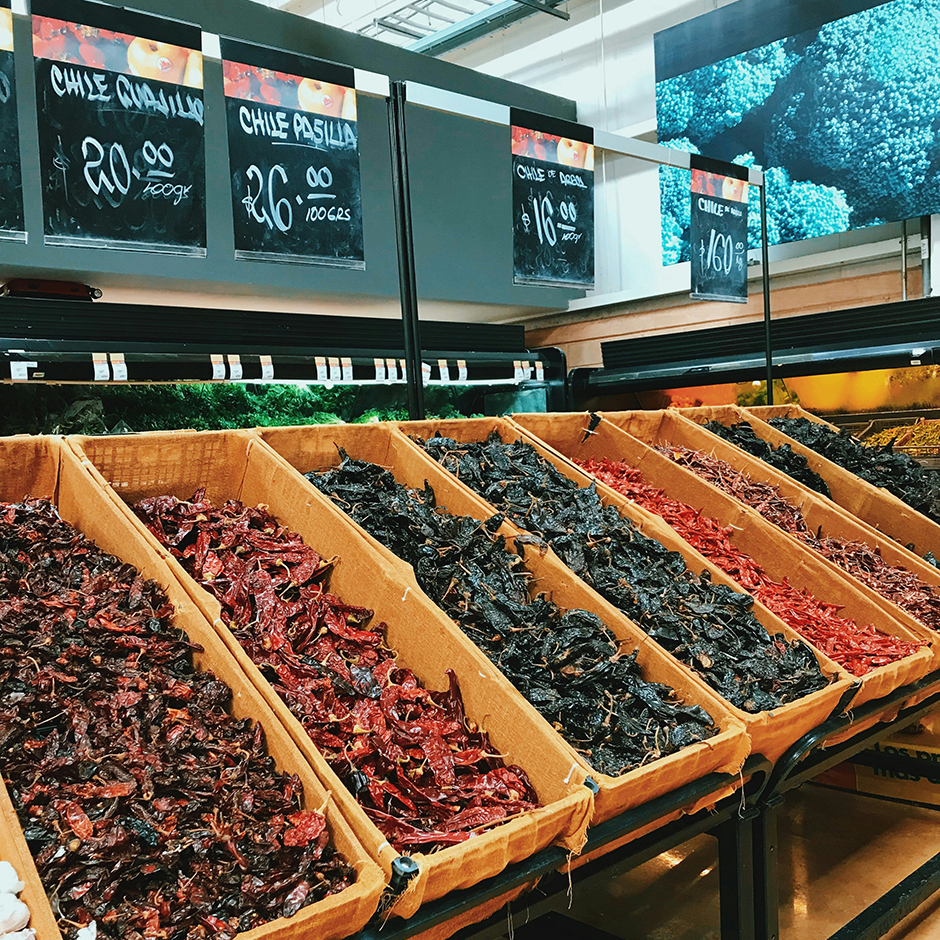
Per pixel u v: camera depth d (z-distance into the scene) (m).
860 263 5.14
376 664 1.53
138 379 3.31
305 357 3.71
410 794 1.29
